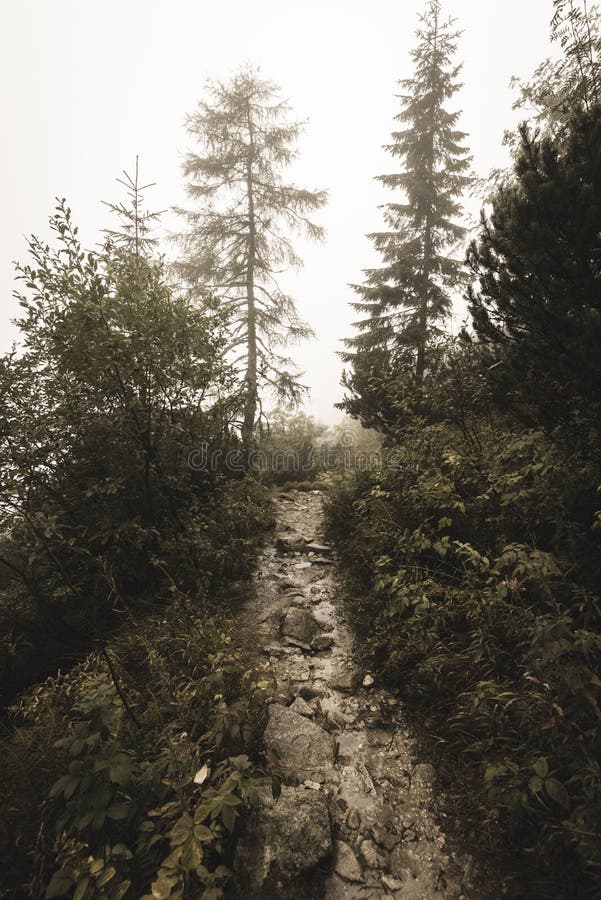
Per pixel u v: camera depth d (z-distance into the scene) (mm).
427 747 2697
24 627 3660
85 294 3727
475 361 4977
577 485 3184
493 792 2098
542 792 2100
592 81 4008
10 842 1925
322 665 3506
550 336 3619
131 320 3898
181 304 4387
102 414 4090
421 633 3115
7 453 3625
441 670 2967
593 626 2639
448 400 5031
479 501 3672
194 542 4285
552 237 3283
